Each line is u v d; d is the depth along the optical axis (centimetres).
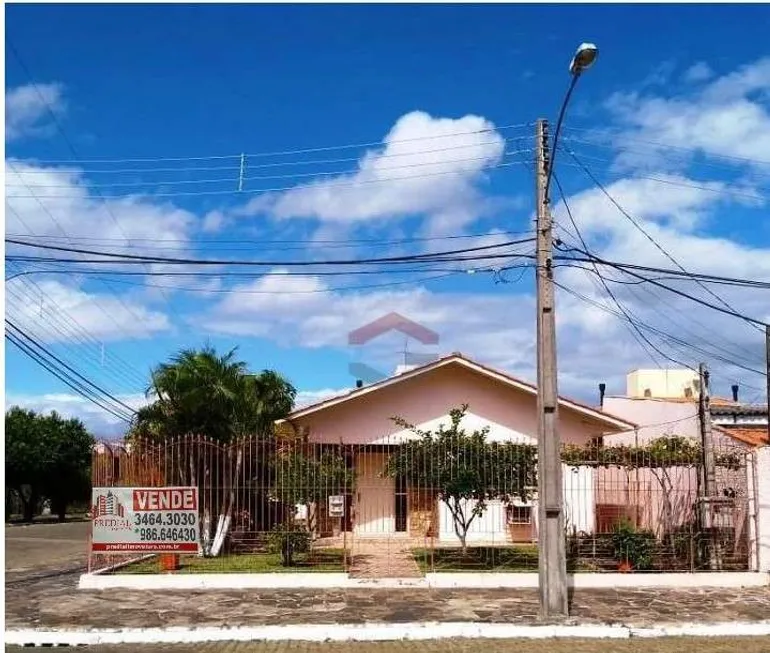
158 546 1486
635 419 2562
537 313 1265
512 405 2125
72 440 4812
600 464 1588
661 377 3192
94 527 1489
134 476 1553
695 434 2430
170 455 1588
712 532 1554
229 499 1705
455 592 1411
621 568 1530
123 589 1435
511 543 2044
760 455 1549
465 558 1583
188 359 1844
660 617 1220
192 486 1514
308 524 1634
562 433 2117
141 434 1861
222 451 1684
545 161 1285
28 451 4478
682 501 1698
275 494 1554
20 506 5316
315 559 1689
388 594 1390
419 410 2117
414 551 1845
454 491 1527
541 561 1212
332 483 1551
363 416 2106
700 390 1616
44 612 1236
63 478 4778
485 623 1157
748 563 1543
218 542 1698
